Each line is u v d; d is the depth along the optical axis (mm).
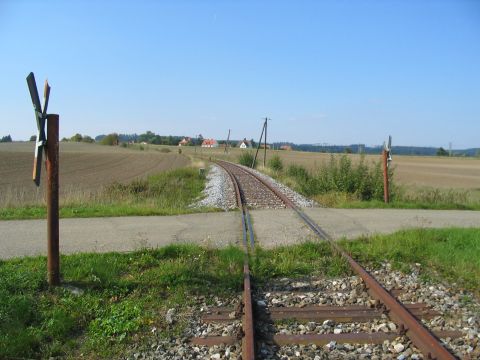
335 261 8117
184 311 6090
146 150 154625
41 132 6453
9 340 5004
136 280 7129
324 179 21016
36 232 11023
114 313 5859
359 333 5191
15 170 56625
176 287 6844
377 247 8953
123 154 111125
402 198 18531
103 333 5371
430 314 5820
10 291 6438
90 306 6137
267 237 10383
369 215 14039
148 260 8148
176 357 4805
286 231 11156
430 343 4660
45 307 6082
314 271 7848
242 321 5578
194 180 37781
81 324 5676
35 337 5180
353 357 4684
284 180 30547
